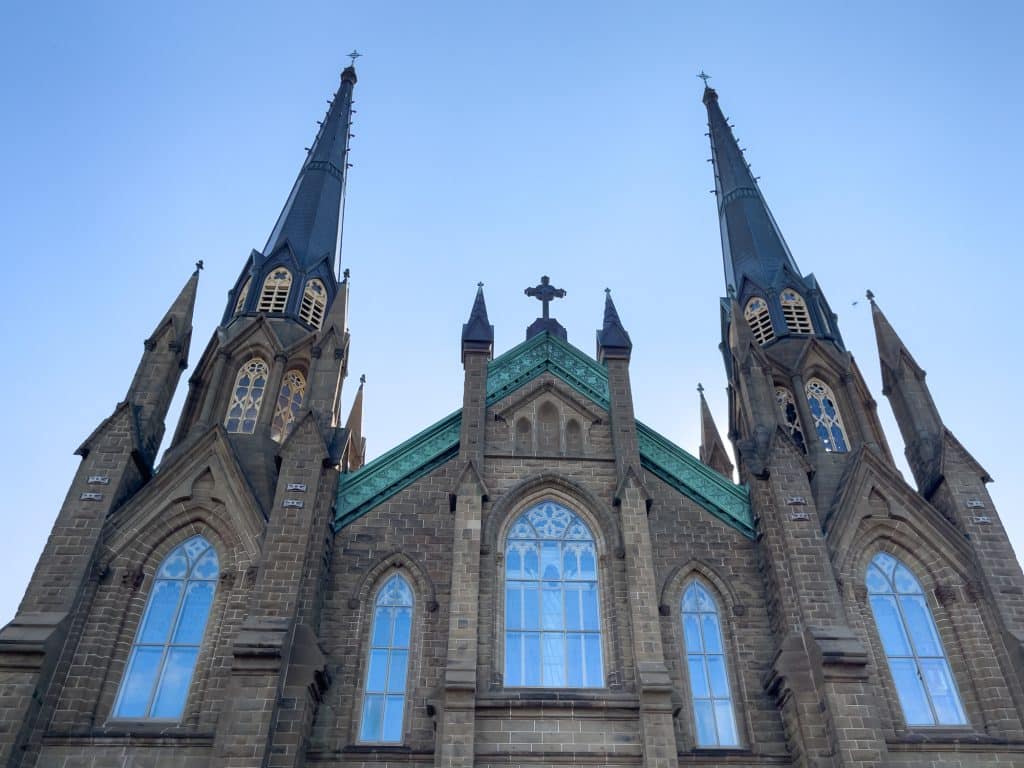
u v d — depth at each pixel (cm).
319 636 2892
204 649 2842
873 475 3375
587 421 3456
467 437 3294
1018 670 2881
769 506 3200
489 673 2762
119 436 3206
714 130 5781
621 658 2808
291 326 3994
